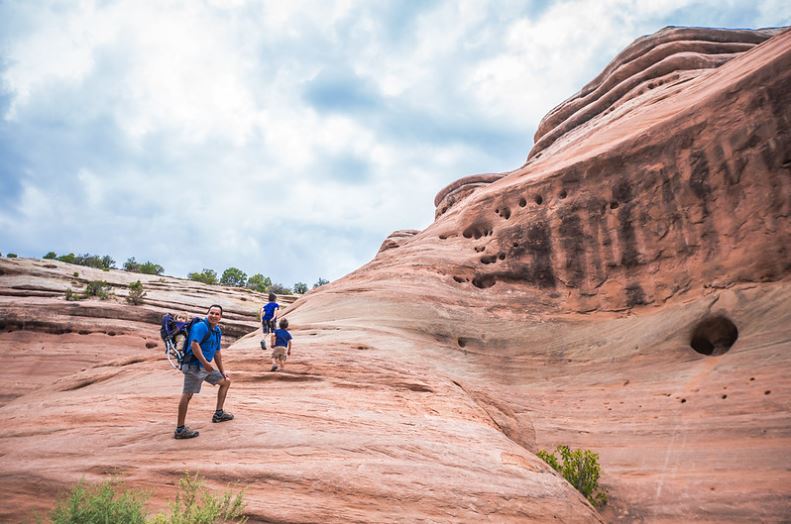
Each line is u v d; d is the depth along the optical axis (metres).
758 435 8.83
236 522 4.70
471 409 9.41
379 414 8.20
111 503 4.29
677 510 7.84
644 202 15.41
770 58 13.55
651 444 9.84
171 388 9.41
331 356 11.04
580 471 8.86
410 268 18.94
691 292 13.70
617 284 15.52
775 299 11.75
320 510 5.10
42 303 28.77
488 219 19.62
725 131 13.76
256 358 10.93
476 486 6.08
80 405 8.30
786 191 12.40
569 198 17.38
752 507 7.33
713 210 13.72
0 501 4.95
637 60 27.45
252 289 55.81
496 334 15.77
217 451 6.13
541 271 17.33
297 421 7.37
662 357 12.66
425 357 13.83
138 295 34.50
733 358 11.16
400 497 5.55
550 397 12.98
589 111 27.94
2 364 24.31
